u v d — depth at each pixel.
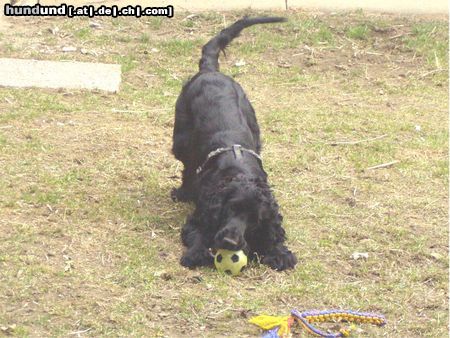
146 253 12.74
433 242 13.80
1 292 11.47
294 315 11.28
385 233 13.94
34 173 15.00
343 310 11.62
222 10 24.14
